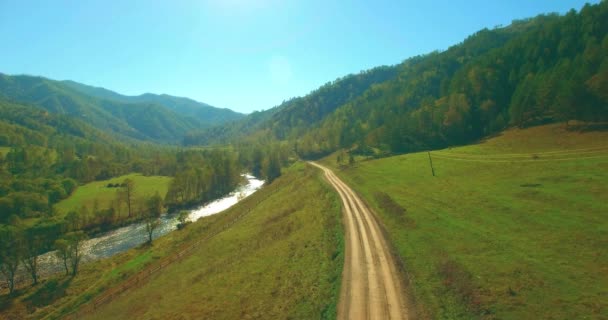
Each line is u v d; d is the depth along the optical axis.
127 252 65.12
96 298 45.19
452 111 120.94
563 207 35.38
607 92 75.19
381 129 148.75
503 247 28.86
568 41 126.69
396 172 81.06
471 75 139.38
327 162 146.62
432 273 27.23
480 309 20.69
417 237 36.00
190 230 73.12
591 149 61.38
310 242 41.78
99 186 133.88
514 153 74.88
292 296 27.94
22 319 42.62
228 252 50.47
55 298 47.38
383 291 25.78
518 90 106.31
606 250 24.67
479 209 40.81
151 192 121.12
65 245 53.88
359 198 62.66
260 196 100.56
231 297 31.36
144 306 37.34
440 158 86.38
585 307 18.72
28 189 101.06
